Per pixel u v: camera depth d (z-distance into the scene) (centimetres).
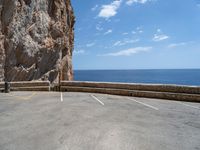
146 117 796
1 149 471
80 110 903
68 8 4128
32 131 601
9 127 641
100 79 15588
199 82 12044
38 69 2911
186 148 492
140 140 539
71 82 1622
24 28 2684
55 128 630
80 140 530
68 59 3828
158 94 1277
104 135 571
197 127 670
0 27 2314
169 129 644
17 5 2541
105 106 1010
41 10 3062
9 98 1246
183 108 986
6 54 2425
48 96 1342
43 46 2962
